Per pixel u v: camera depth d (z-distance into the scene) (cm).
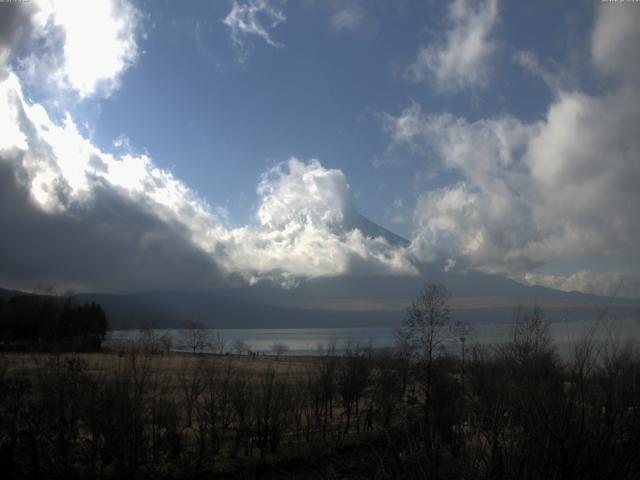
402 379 4697
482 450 915
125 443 3406
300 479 2089
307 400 5081
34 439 3055
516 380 945
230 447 4162
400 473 987
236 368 5872
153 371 4412
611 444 838
